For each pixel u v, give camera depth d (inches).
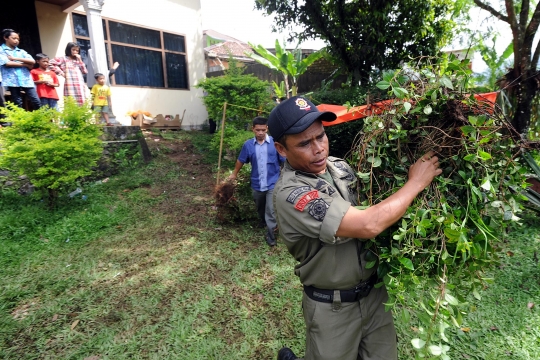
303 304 63.7
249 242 166.9
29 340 101.8
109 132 265.3
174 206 212.2
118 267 142.8
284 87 393.7
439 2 297.0
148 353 96.0
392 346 64.1
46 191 195.5
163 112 402.3
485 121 49.6
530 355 89.7
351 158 63.0
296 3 301.6
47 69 236.5
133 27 369.7
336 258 54.4
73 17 328.5
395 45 307.9
